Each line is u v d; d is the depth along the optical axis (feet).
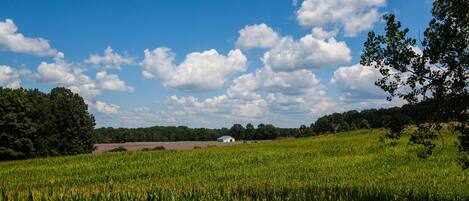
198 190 61.21
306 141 258.37
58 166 168.76
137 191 63.10
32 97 352.90
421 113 46.11
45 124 336.70
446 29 43.11
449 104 43.91
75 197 55.36
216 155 187.01
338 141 237.04
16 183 121.08
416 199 64.64
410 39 45.73
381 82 47.39
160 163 167.32
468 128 44.21
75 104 360.48
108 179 130.72
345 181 104.01
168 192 59.11
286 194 63.57
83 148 357.82
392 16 46.01
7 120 292.40
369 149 185.98
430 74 44.65
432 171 117.39
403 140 197.57
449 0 42.83
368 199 60.64
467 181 93.15
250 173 132.67
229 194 58.65
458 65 43.21
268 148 218.38
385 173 120.37
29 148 303.89
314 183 97.35
